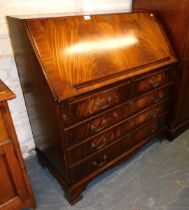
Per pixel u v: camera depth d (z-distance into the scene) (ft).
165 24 5.14
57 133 3.75
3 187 3.62
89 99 3.66
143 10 5.05
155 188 4.82
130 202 4.50
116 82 3.93
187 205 4.41
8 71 4.65
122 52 4.14
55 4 4.78
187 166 5.41
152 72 4.61
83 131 3.90
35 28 3.33
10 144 3.34
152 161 5.58
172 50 5.07
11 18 3.73
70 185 4.30
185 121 6.58
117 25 4.26
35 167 5.54
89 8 5.40
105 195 4.68
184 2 4.54
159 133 5.98
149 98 4.96
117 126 4.52
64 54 3.48
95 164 4.56
